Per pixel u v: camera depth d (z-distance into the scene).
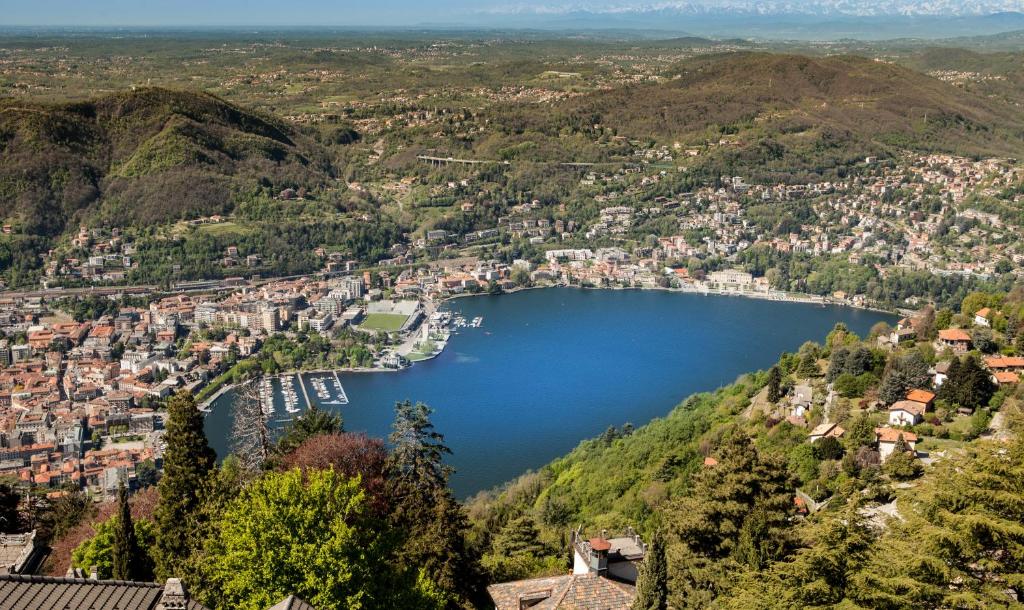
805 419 159.38
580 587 82.19
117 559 82.56
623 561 89.06
